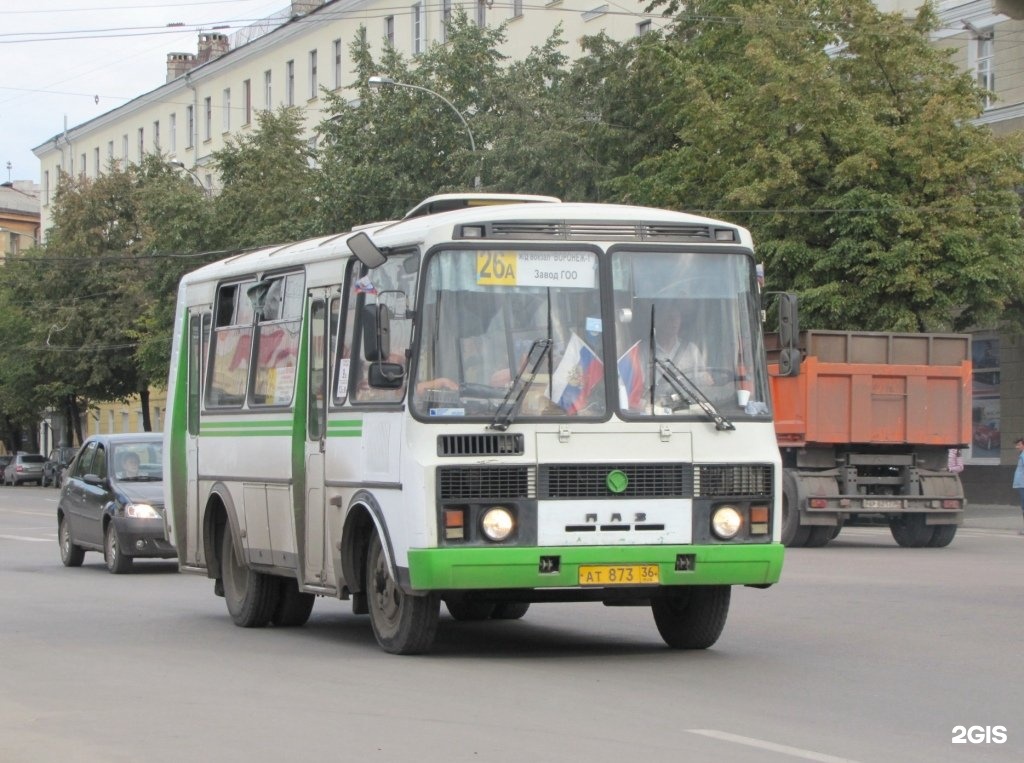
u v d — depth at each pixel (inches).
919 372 1099.3
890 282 1359.5
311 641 574.9
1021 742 358.9
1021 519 1446.9
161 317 2442.2
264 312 614.9
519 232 489.7
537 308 485.7
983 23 1636.3
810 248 1409.9
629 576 478.0
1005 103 1610.5
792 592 736.3
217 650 546.0
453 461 471.2
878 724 382.3
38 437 4197.8
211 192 2519.7
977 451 1691.7
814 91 1398.9
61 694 439.8
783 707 407.5
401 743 357.1
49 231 3004.4
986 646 538.6
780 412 1098.1
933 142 1378.0
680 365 492.4
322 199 1951.3
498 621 649.6
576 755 340.8
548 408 478.6
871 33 1422.2
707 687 442.6
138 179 2942.9
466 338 481.1
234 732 374.3
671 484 483.5
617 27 2256.4
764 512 494.9
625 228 497.0
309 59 3021.7
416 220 512.4
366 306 485.7
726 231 507.8
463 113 1925.4
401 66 1958.7
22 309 3088.1
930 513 1094.4
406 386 481.4
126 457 964.6
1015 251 1373.0
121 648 553.3
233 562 642.8
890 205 1355.8
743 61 1514.5
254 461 608.7
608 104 1768.0
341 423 531.5
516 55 2455.7
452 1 2593.5
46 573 941.2
